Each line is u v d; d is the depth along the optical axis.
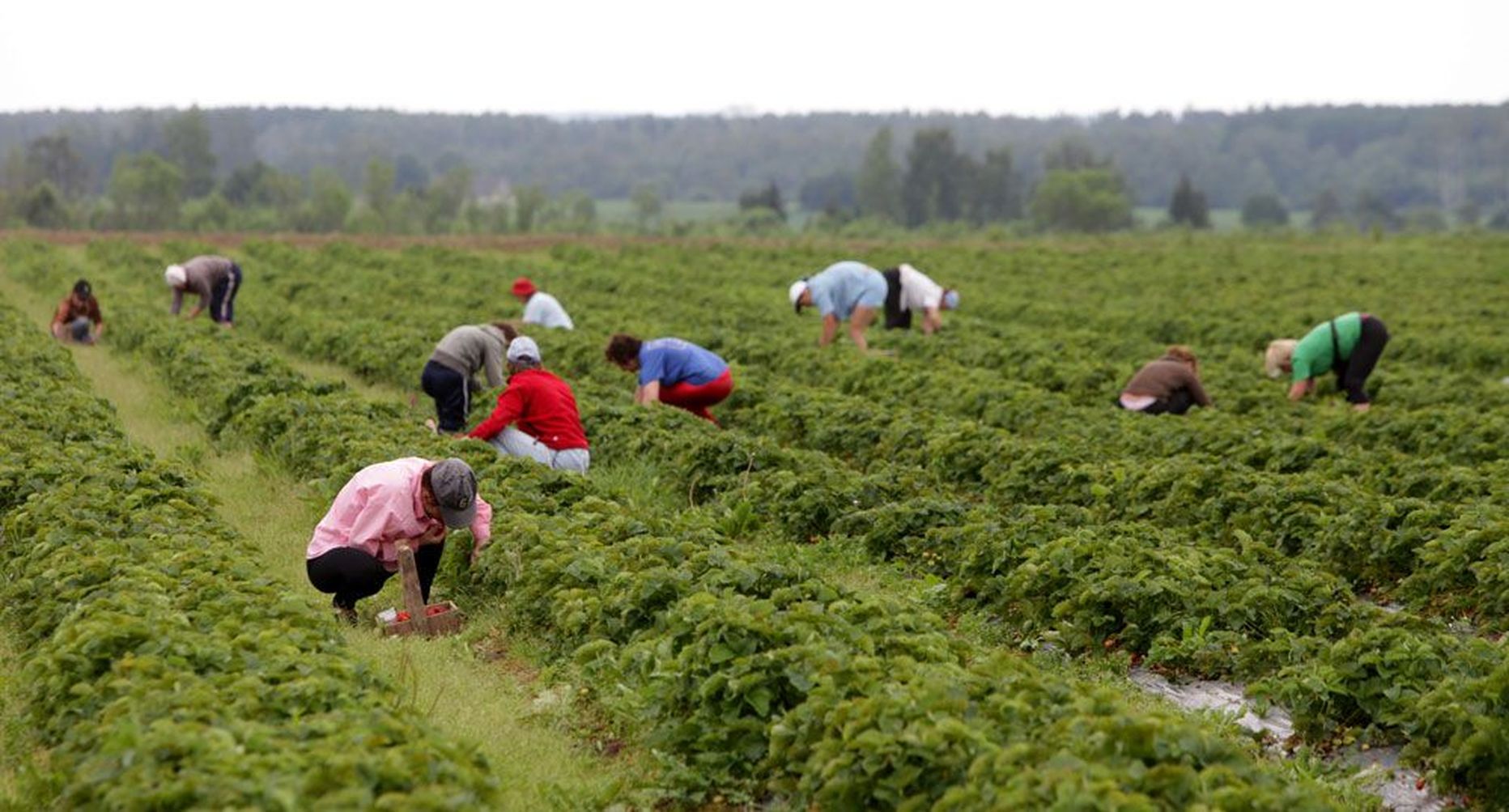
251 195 165.12
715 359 19.88
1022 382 26.47
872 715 8.52
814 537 15.47
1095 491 16.08
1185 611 11.96
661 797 9.04
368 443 16.41
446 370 18.88
